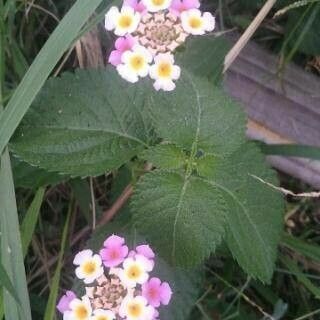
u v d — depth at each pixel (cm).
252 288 18
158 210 14
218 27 19
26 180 15
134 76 13
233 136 14
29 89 13
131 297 12
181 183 14
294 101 19
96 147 15
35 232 17
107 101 15
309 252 16
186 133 14
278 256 17
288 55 18
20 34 18
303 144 18
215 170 14
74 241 18
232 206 15
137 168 16
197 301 16
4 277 13
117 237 13
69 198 18
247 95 19
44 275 17
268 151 17
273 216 15
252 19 19
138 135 15
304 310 18
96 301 13
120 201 16
